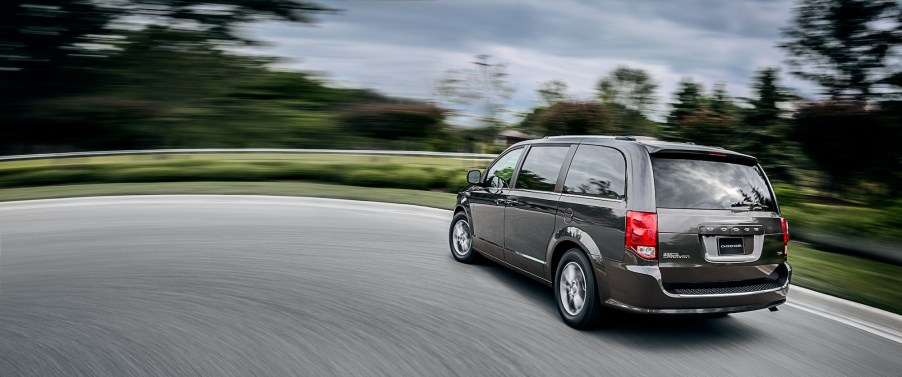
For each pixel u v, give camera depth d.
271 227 8.73
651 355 3.90
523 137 23.09
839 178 10.77
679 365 3.75
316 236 8.05
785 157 12.04
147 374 3.31
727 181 4.25
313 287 5.32
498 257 5.78
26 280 5.42
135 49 30.02
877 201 9.93
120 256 6.54
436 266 6.36
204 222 9.14
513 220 5.44
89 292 5.02
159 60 30.20
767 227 4.28
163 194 12.69
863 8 10.60
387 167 15.05
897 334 4.56
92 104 27.64
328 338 3.98
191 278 5.56
